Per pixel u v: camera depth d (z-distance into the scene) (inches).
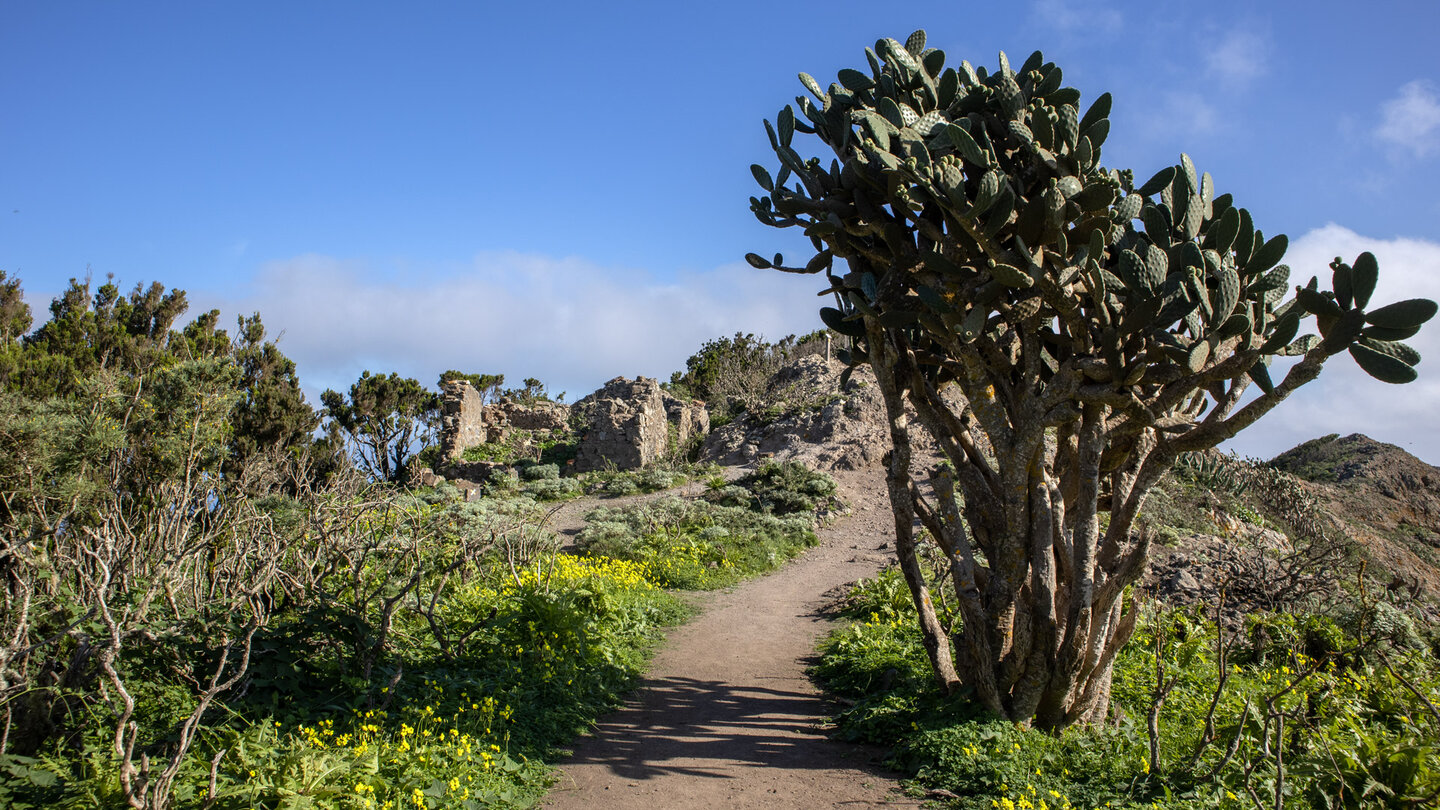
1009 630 244.5
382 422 1178.0
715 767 236.7
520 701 263.3
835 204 256.8
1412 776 187.9
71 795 165.2
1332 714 238.1
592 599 385.7
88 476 292.5
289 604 278.5
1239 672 304.2
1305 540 568.1
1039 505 242.4
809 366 1497.3
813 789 218.4
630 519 796.0
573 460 1298.0
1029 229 220.7
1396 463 877.2
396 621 314.2
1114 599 241.9
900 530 272.2
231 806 164.6
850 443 1088.2
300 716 219.1
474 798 192.9
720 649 395.9
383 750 201.0
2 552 209.0
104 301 888.3
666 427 1350.9
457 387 1353.3
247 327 967.0
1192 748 219.3
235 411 789.2
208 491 323.6
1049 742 226.5
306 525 323.9
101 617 211.8
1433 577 607.2
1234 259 229.3
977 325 226.4
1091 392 225.5
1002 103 233.1
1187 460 611.8
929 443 1107.3
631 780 224.7
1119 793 195.5
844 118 257.8
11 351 579.8
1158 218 231.3
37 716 184.5
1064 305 227.5
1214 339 209.2
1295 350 233.9
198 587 261.0
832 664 346.9
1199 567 437.4
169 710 208.8
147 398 362.3
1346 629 334.6
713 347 2112.5
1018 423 247.0
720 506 838.5
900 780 222.8
